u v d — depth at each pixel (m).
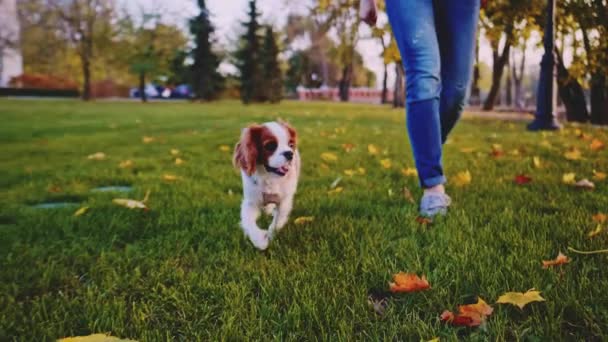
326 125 12.07
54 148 7.72
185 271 2.46
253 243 2.73
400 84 27.61
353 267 2.33
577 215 3.00
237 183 4.52
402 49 3.16
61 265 2.52
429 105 3.11
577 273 2.15
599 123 12.22
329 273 2.30
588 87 12.21
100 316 1.94
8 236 2.98
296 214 3.42
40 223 3.23
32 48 43.19
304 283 2.17
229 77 44.00
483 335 1.69
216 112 20.50
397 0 3.12
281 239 2.91
